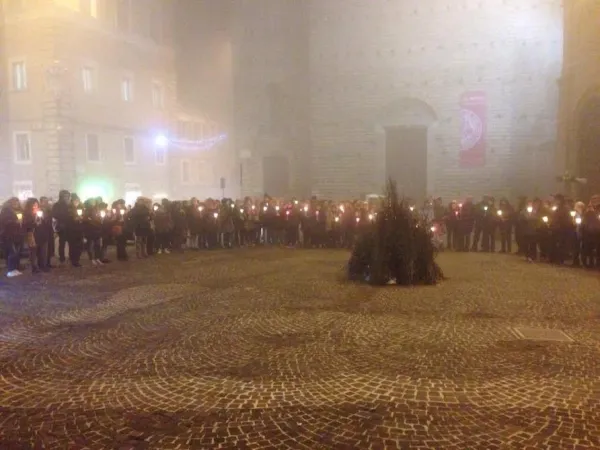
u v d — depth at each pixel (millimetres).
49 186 29422
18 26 29656
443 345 7746
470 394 5930
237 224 21609
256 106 38938
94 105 31406
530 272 14555
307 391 6051
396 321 9125
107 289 12172
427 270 12758
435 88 32438
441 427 5145
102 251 16781
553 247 16531
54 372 6719
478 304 10414
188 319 9352
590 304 10352
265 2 38219
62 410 5586
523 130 31906
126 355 7383
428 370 6711
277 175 38875
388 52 33188
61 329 8758
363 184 34125
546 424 5188
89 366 6938
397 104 33344
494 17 31297
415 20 32594
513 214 19531
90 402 5781
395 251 12734
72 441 4930
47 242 15062
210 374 6613
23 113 30031
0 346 7820
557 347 7598
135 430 5133
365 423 5242
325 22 34219
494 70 31391
